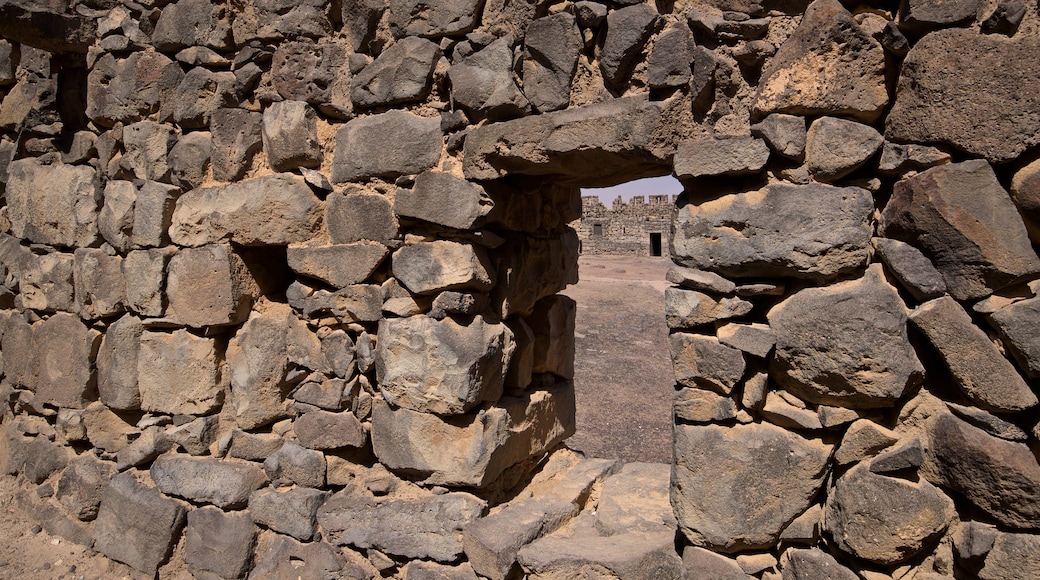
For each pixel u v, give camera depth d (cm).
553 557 265
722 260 225
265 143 322
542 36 255
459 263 282
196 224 335
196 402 343
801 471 221
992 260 192
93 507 371
